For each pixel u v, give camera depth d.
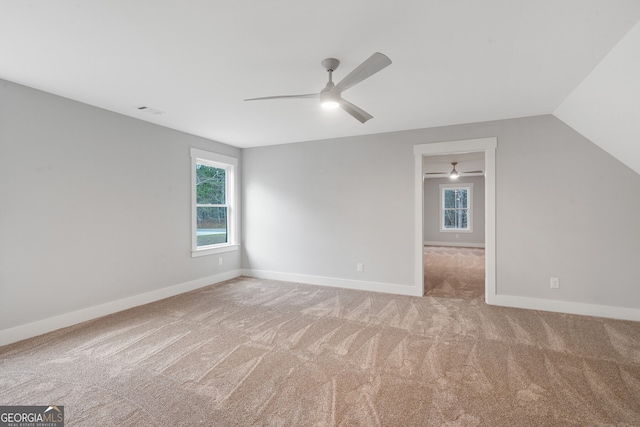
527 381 2.08
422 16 1.78
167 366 2.29
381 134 4.36
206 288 4.55
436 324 3.12
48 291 2.92
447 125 3.97
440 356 2.45
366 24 1.87
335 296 4.14
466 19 1.81
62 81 2.68
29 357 2.42
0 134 2.61
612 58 2.18
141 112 3.49
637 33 1.87
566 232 3.44
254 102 3.17
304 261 4.93
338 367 2.29
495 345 2.64
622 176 3.22
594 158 3.32
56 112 2.98
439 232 10.02
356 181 4.54
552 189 3.49
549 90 2.84
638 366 2.27
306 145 4.89
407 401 1.88
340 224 4.66
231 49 2.16
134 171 3.69
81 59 2.29
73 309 3.11
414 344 2.67
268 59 2.30
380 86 2.77
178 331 2.95
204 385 2.05
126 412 1.78
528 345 2.63
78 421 1.70
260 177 5.27
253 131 4.31
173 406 1.83
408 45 2.10
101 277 3.35
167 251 4.10
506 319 3.25
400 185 4.26
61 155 3.02
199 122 3.87
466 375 2.17
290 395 1.94
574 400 1.87
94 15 1.76
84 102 3.18
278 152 5.11
